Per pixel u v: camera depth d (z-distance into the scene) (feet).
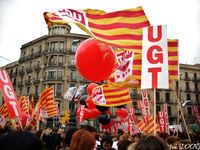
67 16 17.20
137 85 22.22
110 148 17.28
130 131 37.17
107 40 18.02
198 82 198.59
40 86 175.83
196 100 194.70
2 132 24.25
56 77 171.01
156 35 17.02
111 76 24.09
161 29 17.01
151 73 16.58
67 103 165.78
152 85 16.39
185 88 193.57
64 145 14.94
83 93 59.93
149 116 31.30
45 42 182.60
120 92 29.22
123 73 22.71
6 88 20.56
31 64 190.19
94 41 19.36
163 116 35.94
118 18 18.80
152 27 17.19
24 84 190.39
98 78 20.01
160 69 16.46
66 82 170.71
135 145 7.04
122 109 42.39
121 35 18.48
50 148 25.70
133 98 166.91
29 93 184.55
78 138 9.98
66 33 178.50
